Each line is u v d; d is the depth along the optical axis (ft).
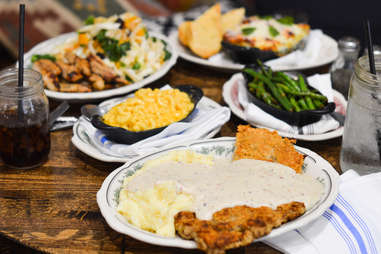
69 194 2.64
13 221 2.49
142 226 2.32
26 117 2.68
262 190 2.34
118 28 3.59
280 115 3.02
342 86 3.34
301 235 2.36
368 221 2.44
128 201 2.37
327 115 3.05
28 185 2.69
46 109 2.76
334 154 2.88
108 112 2.94
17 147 2.71
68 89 3.32
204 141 2.74
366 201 2.50
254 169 2.47
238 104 3.24
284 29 3.80
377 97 2.47
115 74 3.44
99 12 6.03
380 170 2.62
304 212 2.30
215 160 2.65
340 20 5.66
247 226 2.19
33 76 2.76
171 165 2.51
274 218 2.21
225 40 3.77
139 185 2.40
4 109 2.66
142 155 2.63
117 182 2.49
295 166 2.54
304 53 3.78
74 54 3.59
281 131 2.97
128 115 2.86
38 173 2.77
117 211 2.35
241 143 2.66
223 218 2.22
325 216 2.42
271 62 3.61
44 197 2.62
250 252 2.33
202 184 2.38
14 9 5.97
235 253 2.33
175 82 3.56
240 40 3.69
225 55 3.78
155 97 2.96
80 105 3.32
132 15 3.76
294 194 2.34
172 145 2.74
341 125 3.02
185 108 2.97
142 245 2.38
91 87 3.43
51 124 2.99
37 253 2.59
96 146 2.84
